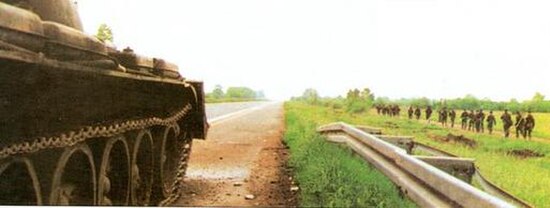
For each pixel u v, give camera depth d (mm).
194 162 12031
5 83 4301
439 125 19688
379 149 8938
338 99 38312
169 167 9367
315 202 7859
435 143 12750
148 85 7352
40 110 4844
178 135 9969
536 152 9867
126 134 7375
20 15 4086
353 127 12336
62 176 5582
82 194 5859
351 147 11742
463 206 5188
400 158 7535
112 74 5500
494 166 8719
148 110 8078
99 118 6199
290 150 14141
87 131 5664
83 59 4875
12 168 4691
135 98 7129
